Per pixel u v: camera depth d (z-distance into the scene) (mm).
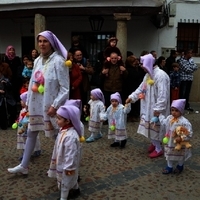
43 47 3725
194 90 10578
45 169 4406
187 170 4488
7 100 6766
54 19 10406
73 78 6586
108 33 10219
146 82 5051
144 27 10039
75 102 3736
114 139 6027
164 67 8258
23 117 4695
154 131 4914
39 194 3631
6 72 6918
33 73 3891
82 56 7211
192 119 8062
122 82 7215
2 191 3703
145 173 4340
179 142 4125
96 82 7590
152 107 4922
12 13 9180
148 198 3580
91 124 5922
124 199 3541
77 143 3326
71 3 8422
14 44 10961
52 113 3703
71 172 3268
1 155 5000
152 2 8016
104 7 8219
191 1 9938
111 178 4133
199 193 3742
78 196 3582
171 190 3809
